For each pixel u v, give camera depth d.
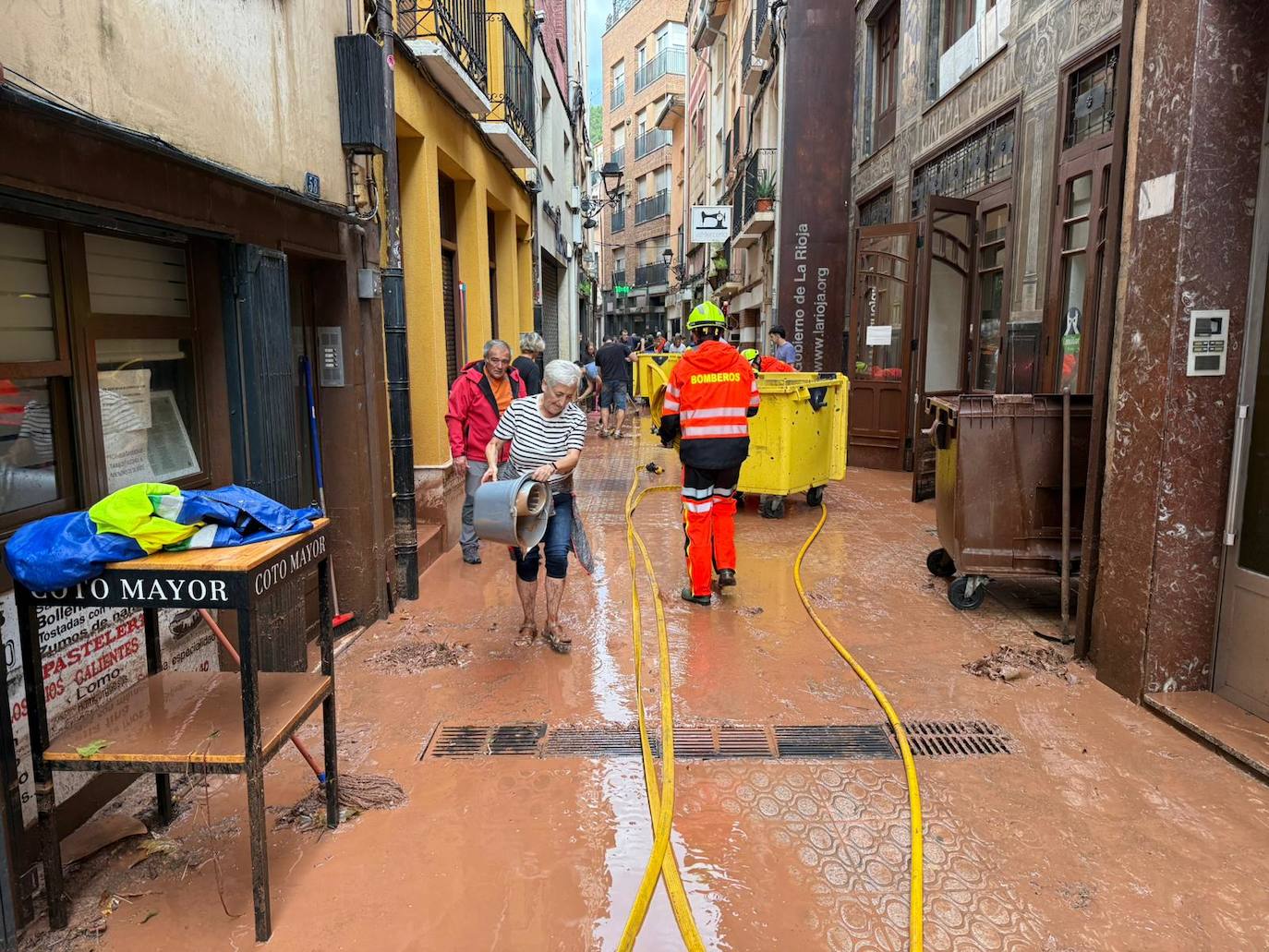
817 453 8.51
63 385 2.83
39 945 2.41
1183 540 3.77
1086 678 4.26
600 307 44.28
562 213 18.69
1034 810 3.07
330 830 2.96
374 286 5.10
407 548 5.57
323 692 2.86
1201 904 2.56
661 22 43.56
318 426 4.88
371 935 2.43
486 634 4.96
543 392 4.54
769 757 3.48
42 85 2.37
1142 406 3.81
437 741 3.65
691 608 5.43
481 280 9.16
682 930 2.41
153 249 3.33
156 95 2.97
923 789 3.21
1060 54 7.09
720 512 5.58
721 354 5.28
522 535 4.29
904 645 4.73
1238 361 3.63
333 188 4.67
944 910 2.53
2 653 2.35
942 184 10.39
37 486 2.73
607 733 3.70
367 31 5.17
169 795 3.01
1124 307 3.94
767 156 18.67
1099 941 2.40
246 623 2.31
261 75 3.81
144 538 2.37
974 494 5.09
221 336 3.71
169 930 2.47
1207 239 3.54
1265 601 3.57
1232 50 3.46
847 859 2.79
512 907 2.55
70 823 2.87
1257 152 3.51
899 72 11.91
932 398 5.70
